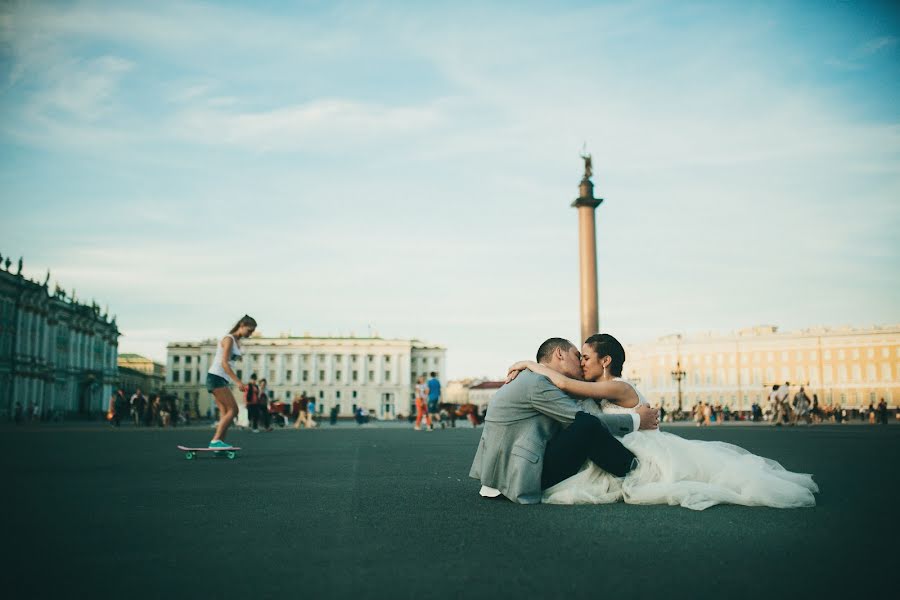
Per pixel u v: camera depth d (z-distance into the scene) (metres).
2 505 5.61
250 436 22.25
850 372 90.25
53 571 3.38
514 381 5.62
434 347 144.25
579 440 5.33
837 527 4.36
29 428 35.50
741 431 26.61
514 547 3.85
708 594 2.93
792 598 2.87
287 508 5.40
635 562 3.48
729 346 98.56
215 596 2.95
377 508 5.36
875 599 2.86
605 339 5.77
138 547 3.93
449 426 41.00
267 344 136.62
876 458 10.71
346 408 136.00
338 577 3.24
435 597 2.90
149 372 154.75
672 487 5.22
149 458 11.26
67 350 85.38
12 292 69.94
